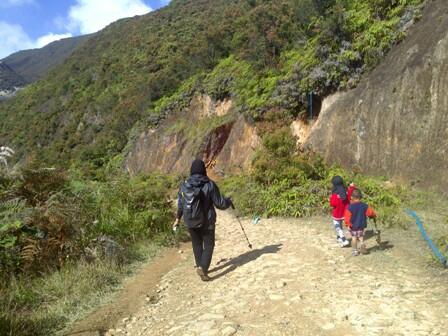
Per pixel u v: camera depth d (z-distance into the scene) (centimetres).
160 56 5462
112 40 8200
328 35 1606
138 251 780
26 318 486
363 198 957
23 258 640
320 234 784
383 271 538
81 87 7088
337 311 427
